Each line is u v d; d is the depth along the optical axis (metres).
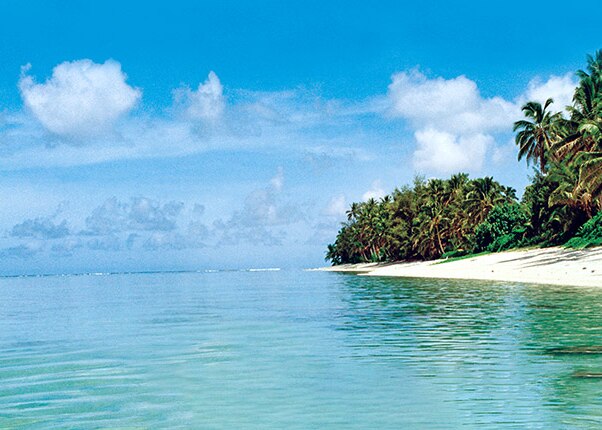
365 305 28.89
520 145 75.88
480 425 8.15
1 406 9.93
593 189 59.09
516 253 74.75
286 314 25.19
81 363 14.05
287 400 9.83
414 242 110.94
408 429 8.07
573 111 66.06
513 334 16.56
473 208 102.94
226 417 8.91
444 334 17.12
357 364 12.83
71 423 8.82
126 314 28.03
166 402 9.93
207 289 57.94
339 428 8.20
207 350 15.40
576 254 57.88
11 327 23.03
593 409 8.77
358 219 152.12
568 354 13.25
